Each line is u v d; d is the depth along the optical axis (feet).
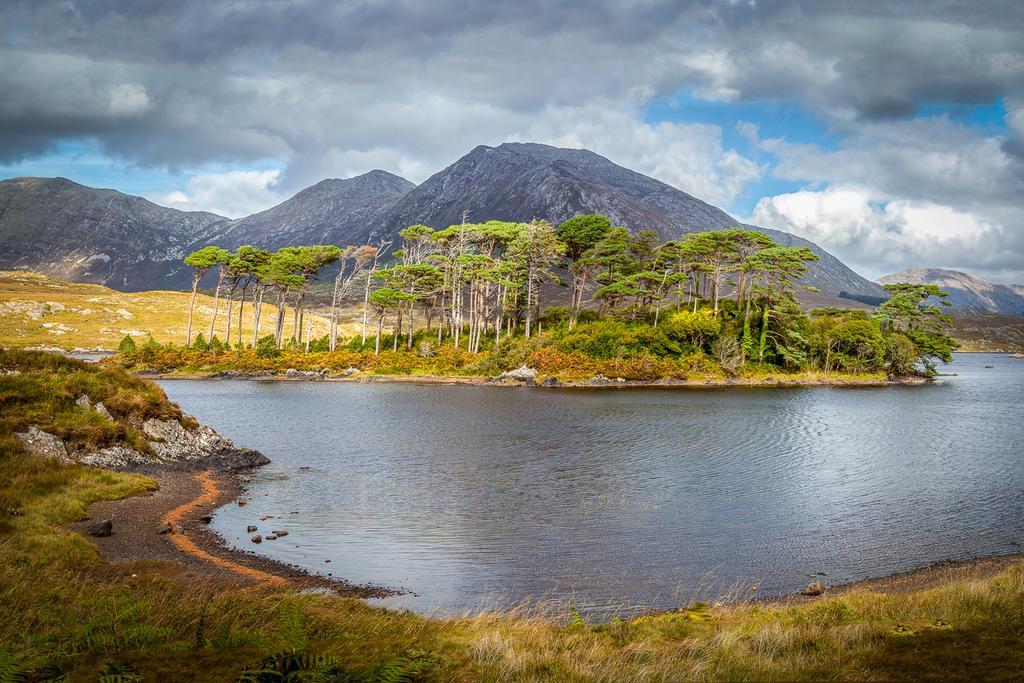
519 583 68.13
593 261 402.72
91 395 122.52
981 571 72.28
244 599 47.60
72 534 69.97
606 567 73.36
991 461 144.56
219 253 417.28
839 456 149.48
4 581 46.91
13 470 91.35
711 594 65.26
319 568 71.51
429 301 427.74
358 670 31.60
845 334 406.82
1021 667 30.71
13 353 123.24
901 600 49.24
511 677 33.09
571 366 339.16
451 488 111.65
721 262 409.08
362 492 108.37
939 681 29.76
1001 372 594.24
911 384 402.31
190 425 134.21
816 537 85.76
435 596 63.87
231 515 92.58
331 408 234.58
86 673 29.94
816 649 36.86
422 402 254.88
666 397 280.31
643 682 32.50
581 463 135.33
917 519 95.09
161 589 53.88
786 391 325.01
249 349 415.64
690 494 109.09
